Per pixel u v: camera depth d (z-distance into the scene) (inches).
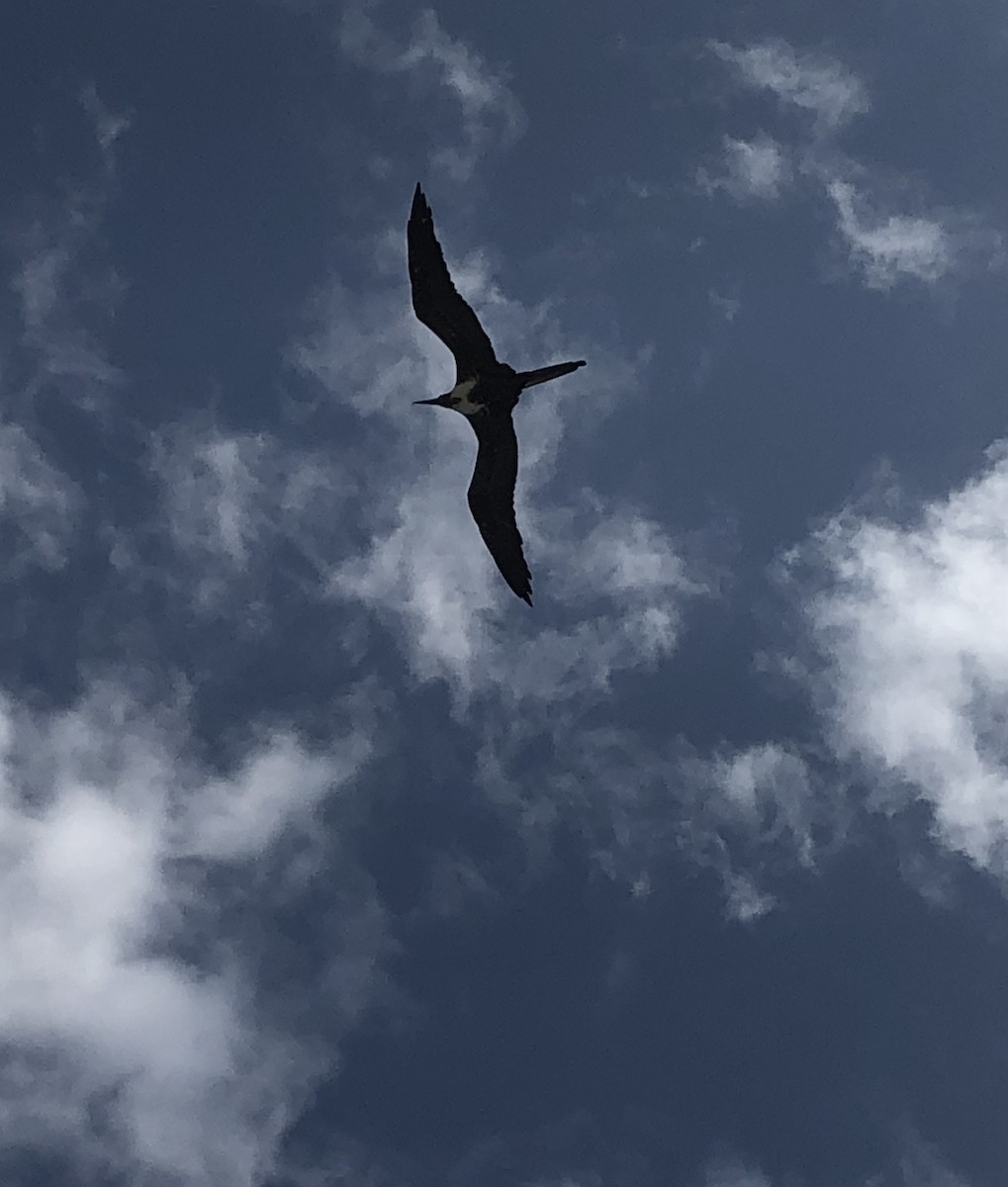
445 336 1459.2
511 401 1457.9
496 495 1494.8
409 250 1464.1
